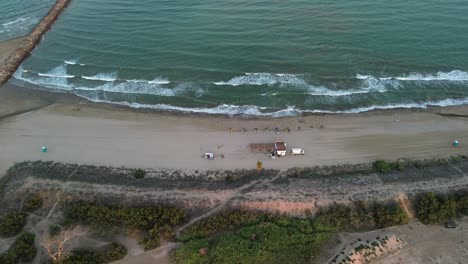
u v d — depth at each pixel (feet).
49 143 225.56
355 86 258.98
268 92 256.32
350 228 173.58
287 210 179.93
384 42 290.35
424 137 222.89
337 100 249.55
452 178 191.93
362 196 183.42
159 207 179.63
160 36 309.42
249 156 211.61
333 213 176.45
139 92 261.85
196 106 248.93
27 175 201.16
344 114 239.91
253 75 268.62
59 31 333.21
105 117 243.81
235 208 180.65
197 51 290.76
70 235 171.94
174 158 212.64
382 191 185.57
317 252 164.14
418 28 301.63
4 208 187.42
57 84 274.98
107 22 335.67
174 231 173.78
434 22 306.55
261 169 203.21
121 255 164.66
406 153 213.05
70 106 254.68
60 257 161.07
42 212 183.32
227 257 161.07
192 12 336.70
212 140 223.10
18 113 250.57
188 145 220.43
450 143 219.00
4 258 163.53
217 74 270.87
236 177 198.70
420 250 165.78
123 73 278.26
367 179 193.57
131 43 305.53
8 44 324.60
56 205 185.47
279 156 210.38
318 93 254.68
